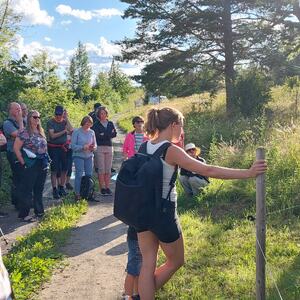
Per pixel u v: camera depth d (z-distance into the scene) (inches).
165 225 159.2
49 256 262.1
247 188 367.2
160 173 156.3
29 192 348.2
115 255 270.7
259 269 150.6
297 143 431.2
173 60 1070.4
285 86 1079.0
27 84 502.9
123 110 2903.5
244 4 999.0
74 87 2407.7
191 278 219.3
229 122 773.9
